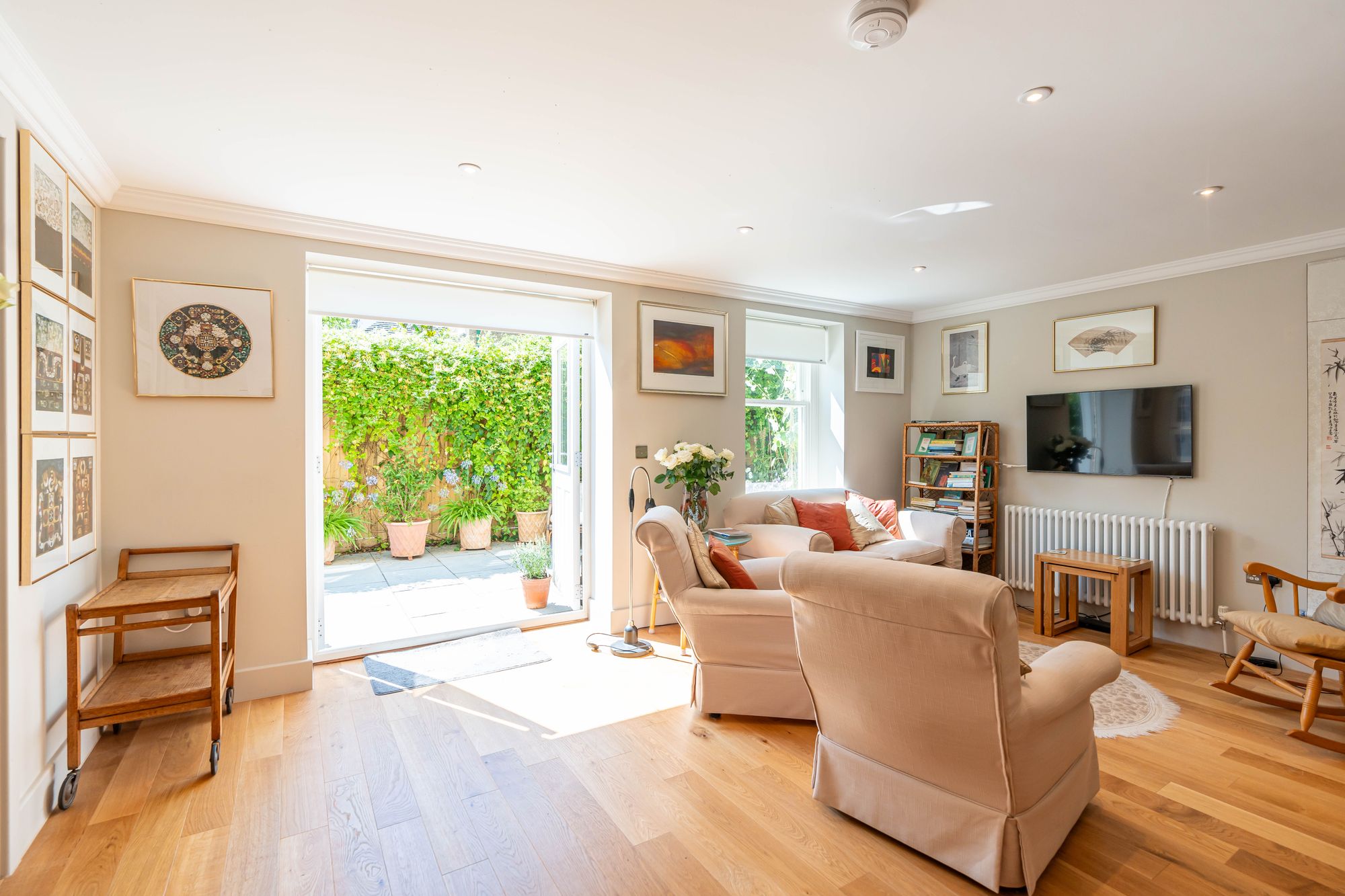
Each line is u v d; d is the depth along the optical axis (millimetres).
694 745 2666
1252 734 2793
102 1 1580
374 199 2943
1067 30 1705
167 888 1809
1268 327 3689
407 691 3225
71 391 2400
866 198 2947
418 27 1700
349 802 2244
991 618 1581
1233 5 1597
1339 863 1930
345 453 6402
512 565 6145
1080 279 4426
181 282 2920
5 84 1820
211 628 2412
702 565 2973
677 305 4449
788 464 5402
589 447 4449
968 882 1846
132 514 2838
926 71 1910
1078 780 2039
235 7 1607
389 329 6645
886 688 1872
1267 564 3619
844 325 5320
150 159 2504
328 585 5383
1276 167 2570
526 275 3871
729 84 1991
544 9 1626
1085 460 4477
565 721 2891
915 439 5664
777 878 1861
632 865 1916
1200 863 1927
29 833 1982
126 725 2807
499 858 1949
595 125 2256
